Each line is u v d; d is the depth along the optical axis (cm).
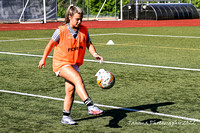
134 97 1936
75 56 1373
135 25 10169
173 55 3709
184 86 2220
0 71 2791
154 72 2725
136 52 3972
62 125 1453
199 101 1847
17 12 11456
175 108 1706
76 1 18462
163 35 6475
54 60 1385
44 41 5334
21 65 3095
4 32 7362
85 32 1384
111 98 1914
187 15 14150
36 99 1902
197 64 3112
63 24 1362
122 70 2816
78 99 1894
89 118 1548
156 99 1889
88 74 2652
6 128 1419
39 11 11819
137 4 13650
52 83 2336
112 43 4850
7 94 2020
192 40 5466
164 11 13425
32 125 1456
